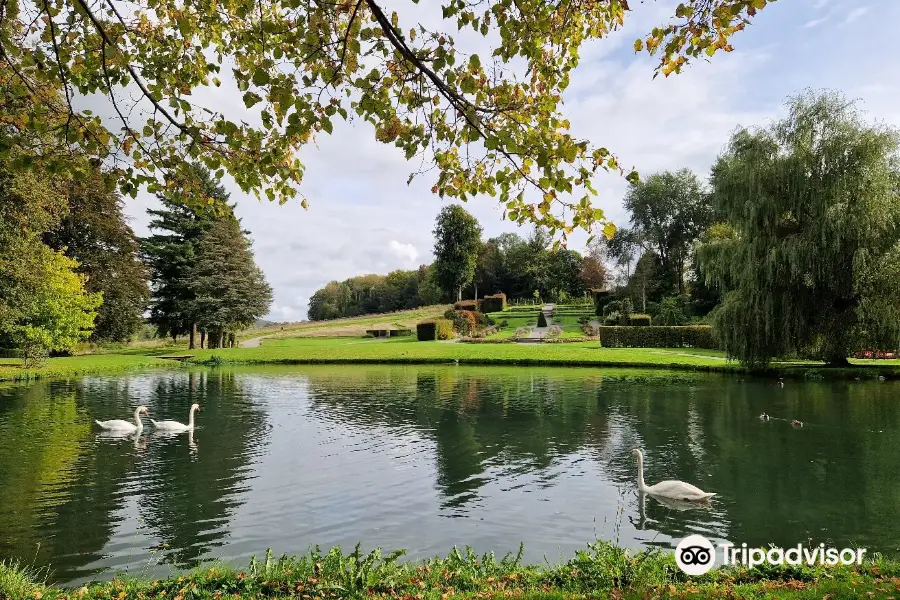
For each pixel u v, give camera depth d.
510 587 6.20
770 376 28.62
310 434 16.44
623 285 75.50
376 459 13.66
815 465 12.86
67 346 34.25
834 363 29.72
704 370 31.77
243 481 11.91
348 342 61.03
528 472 12.52
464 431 16.73
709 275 31.72
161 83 5.50
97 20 5.15
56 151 5.36
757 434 15.95
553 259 95.81
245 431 16.91
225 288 54.56
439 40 5.05
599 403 21.44
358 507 10.34
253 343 64.00
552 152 4.95
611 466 12.95
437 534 9.08
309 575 6.40
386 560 6.79
